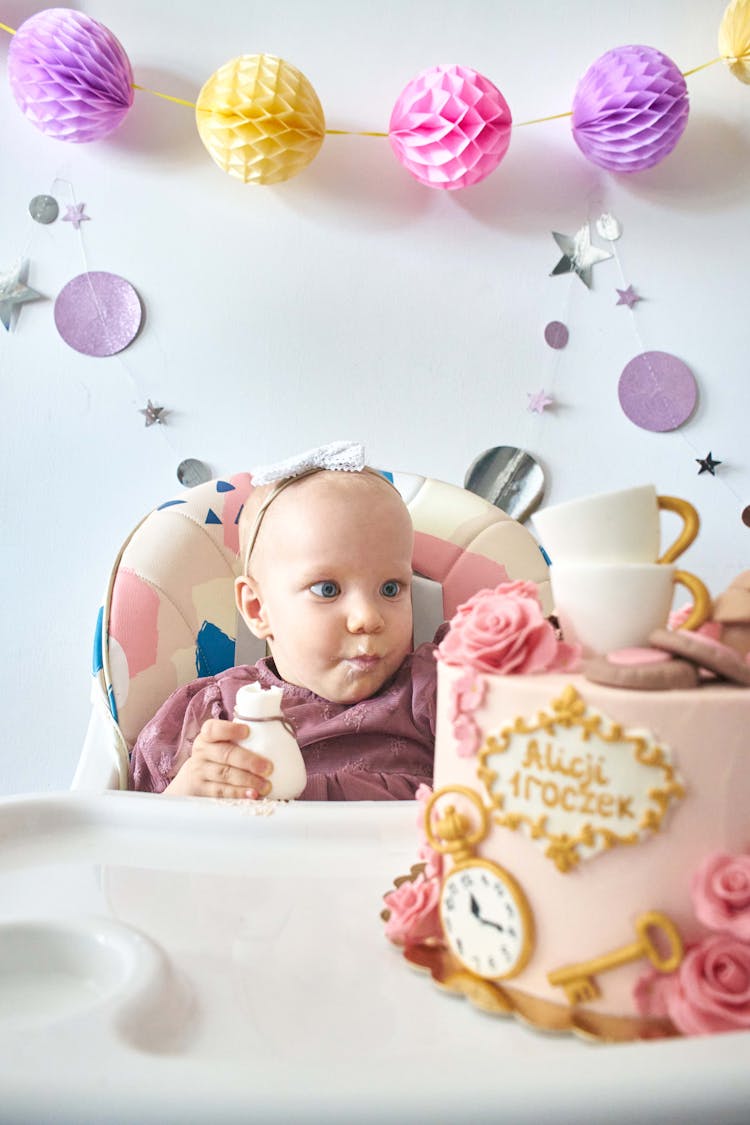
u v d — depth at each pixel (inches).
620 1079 13.6
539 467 69.3
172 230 68.2
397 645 53.0
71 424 68.0
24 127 67.3
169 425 68.4
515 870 19.3
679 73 64.7
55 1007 20.1
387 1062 14.2
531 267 70.0
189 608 53.1
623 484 70.5
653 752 18.1
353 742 52.1
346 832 30.8
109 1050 15.1
